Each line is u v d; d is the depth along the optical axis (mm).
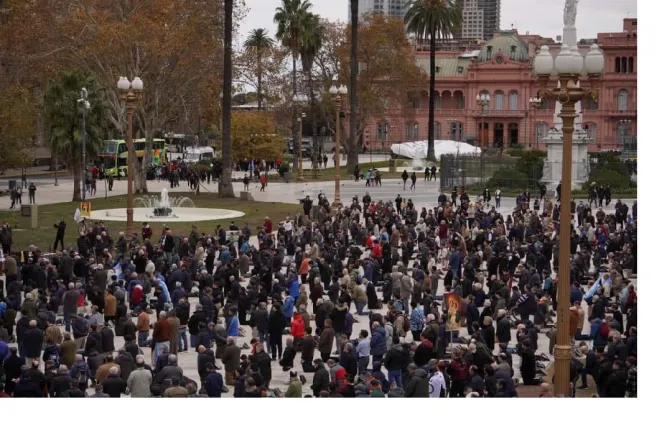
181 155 155375
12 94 88375
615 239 55844
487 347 30547
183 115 108438
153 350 32719
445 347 34344
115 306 37625
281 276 42781
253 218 76312
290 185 112000
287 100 142000
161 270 44844
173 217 76375
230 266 44250
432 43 135125
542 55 27641
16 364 28234
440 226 60344
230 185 93562
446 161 99688
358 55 144000
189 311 37094
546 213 68250
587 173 94125
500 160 98312
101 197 93500
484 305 39156
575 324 33969
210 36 98562
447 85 181250
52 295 38469
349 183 114375
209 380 26516
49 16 95125
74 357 29781
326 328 31938
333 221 66000
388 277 43656
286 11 140250
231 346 30609
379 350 30734
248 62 138250
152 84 95625
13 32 91375
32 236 64250
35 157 128875
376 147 187500
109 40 88875
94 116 88000
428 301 37000
